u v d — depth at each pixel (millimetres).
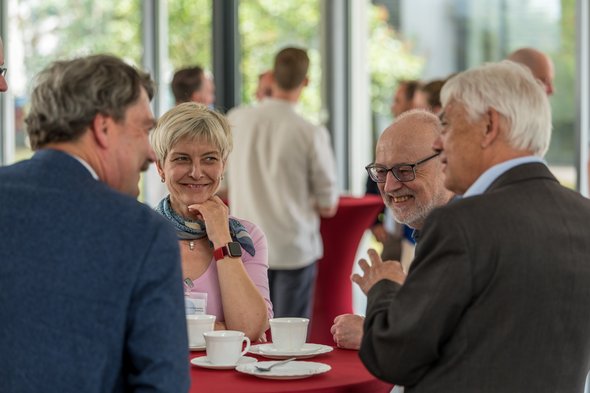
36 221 2209
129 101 2314
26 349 2166
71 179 2244
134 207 2254
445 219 2469
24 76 9703
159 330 2203
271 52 9336
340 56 9203
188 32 9477
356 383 2664
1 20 9711
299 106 9344
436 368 2508
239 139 6500
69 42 9602
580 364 2609
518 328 2463
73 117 2264
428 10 8695
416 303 2469
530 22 8078
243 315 3395
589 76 7754
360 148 9242
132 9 9539
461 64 8523
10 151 9820
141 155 2367
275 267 6395
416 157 3395
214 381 2695
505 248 2438
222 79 9414
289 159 6352
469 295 2439
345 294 6543
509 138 2568
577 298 2539
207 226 3484
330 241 6438
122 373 2258
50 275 2184
